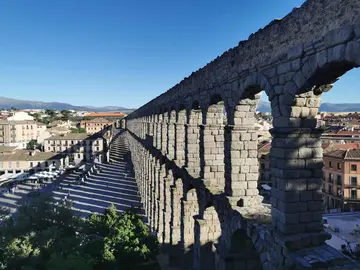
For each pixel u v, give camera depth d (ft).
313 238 56.24
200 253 95.61
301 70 52.37
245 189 77.56
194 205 115.14
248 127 76.74
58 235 107.65
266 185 242.99
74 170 452.76
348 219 204.85
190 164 112.37
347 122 535.60
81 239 115.55
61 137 547.08
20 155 449.48
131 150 424.05
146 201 213.66
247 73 69.51
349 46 42.47
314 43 48.44
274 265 58.44
